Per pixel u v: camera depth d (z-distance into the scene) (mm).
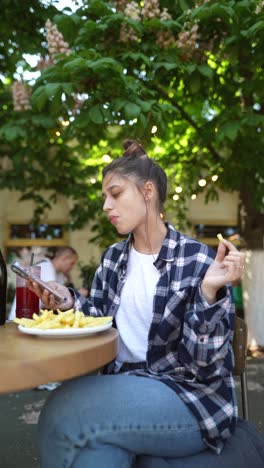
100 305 1829
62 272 5336
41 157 8055
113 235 8531
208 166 6383
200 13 4102
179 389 1402
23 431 3342
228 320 1407
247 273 6621
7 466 2744
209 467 1381
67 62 3623
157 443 1351
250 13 4145
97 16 4559
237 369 1733
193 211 8953
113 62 3547
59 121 4875
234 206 8992
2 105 6078
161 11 4719
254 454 1475
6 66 5770
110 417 1312
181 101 5734
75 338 1372
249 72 4867
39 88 3611
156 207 1696
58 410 1340
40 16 5164
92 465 1297
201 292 1408
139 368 1630
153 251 1691
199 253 1613
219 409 1405
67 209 8961
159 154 7090
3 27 5262
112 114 3779
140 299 1657
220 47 4461
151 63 4203
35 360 1074
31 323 1447
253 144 5066
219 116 4691
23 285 1805
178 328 1564
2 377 1027
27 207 8969
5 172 8336
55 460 1323
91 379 1412
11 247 9125
